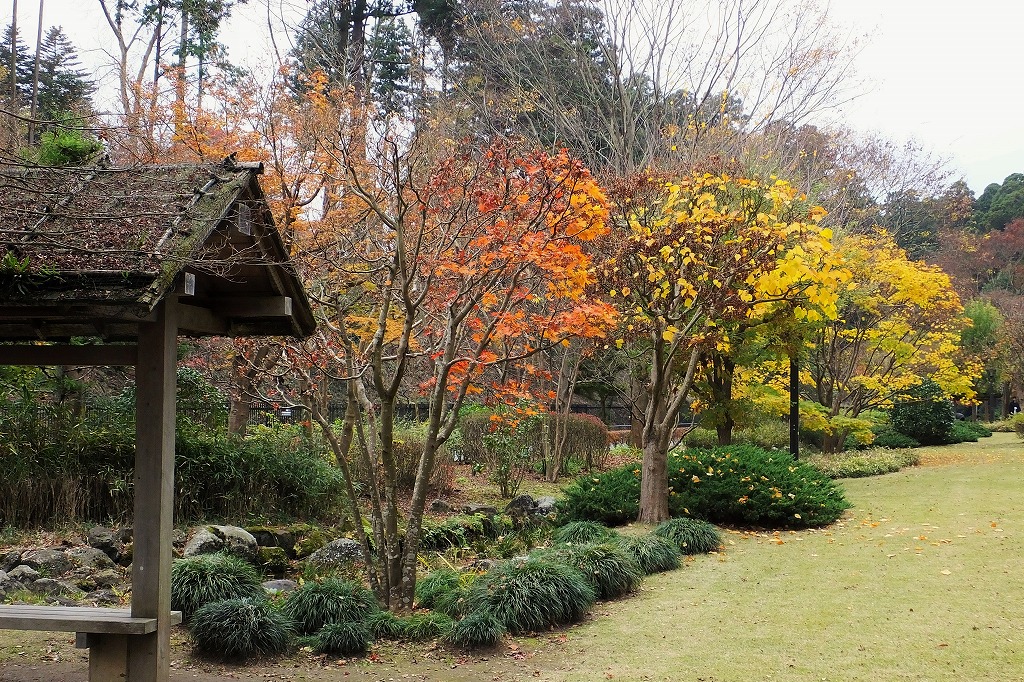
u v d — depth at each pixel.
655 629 6.91
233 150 10.41
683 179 10.44
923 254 36.00
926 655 5.79
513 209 7.45
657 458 11.30
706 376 15.16
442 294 8.05
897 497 12.86
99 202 5.38
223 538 9.55
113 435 10.63
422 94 17.36
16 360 5.15
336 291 8.74
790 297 10.02
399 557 7.86
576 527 10.11
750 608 7.26
